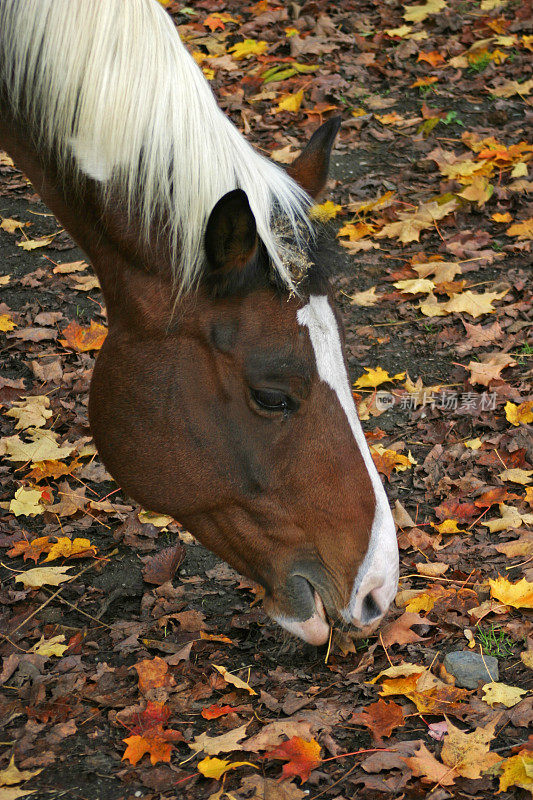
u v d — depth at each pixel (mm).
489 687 4047
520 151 8562
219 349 3594
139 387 3740
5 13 3660
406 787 3607
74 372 6816
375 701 4090
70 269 7805
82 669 4371
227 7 11672
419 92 9930
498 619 4547
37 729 3971
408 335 6973
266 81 10133
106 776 3727
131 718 3996
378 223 8023
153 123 3514
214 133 3580
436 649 4398
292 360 3553
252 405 3633
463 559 4984
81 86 3559
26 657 4410
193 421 3695
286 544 3793
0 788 3635
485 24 10820
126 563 5211
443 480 5562
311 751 3689
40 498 5605
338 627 3803
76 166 3656
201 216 3514
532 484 5559
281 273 3434
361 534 3707
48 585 5051
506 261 7562
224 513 3855
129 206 3586
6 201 8836
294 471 3689
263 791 3574
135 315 3707
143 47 3555
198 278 3561
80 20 3541
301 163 3994
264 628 4605
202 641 4559
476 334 6797
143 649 4516
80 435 6250
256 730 3957
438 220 8016
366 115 9492
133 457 3826
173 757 3830
